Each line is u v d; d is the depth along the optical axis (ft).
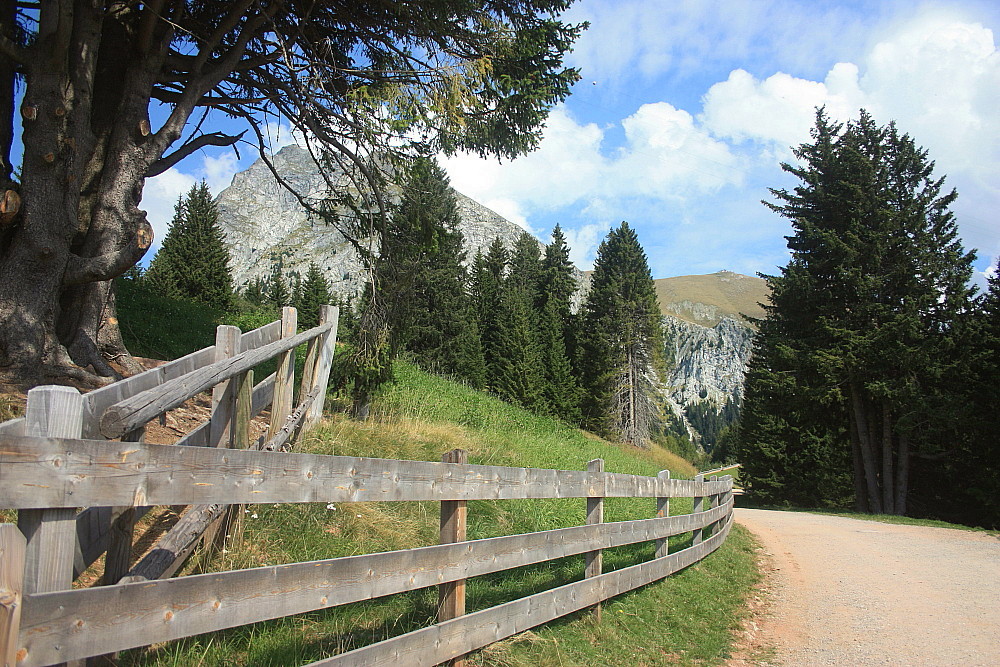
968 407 80.07
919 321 82.58
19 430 7.18
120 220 25.81
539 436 57.47
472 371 152.46
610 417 164.04
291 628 12.85
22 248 23.39
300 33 31.01
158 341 38.73
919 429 85.40
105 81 27.53
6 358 22.75
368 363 32.53
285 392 20.22
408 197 34.81
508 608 14.47
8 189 24.40
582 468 47.16
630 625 19.52
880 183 92.02
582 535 17.76
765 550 38.29
